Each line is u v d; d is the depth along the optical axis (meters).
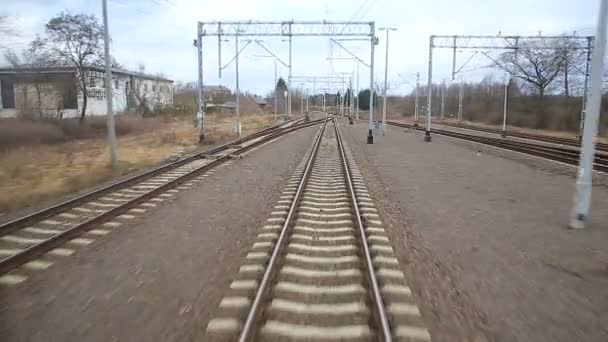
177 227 9.46
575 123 52.34
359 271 6.72
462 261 7.32
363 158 22.88
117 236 8.83
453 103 95.31
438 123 74.88
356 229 9.06
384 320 4.90
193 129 46.72
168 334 4.94
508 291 6.11
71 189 14.66
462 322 5.20
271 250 7.70
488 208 11.30
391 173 17.52
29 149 25.61
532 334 4.94
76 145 30.39
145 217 10.34
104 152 26.19
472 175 16.97
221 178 15.96
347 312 5.41
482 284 6.34
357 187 13.89
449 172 17.78
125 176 17.16
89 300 5.90
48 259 7.53
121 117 47.03
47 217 10.54
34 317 5.45
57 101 43.91
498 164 20.41
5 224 9.23
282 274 6.59
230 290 6.07
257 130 47.50
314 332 4.93
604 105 49.53
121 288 6.27
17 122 31.45
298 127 51.88
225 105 110.75
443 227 9.44
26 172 18.59
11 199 13.20
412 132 47.16
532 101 61.81
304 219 9.94
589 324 5.18
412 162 21.23
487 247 8.08
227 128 50.84
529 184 14.95
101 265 7.21
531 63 61.16
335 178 16.02
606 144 32.66
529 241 8.47
